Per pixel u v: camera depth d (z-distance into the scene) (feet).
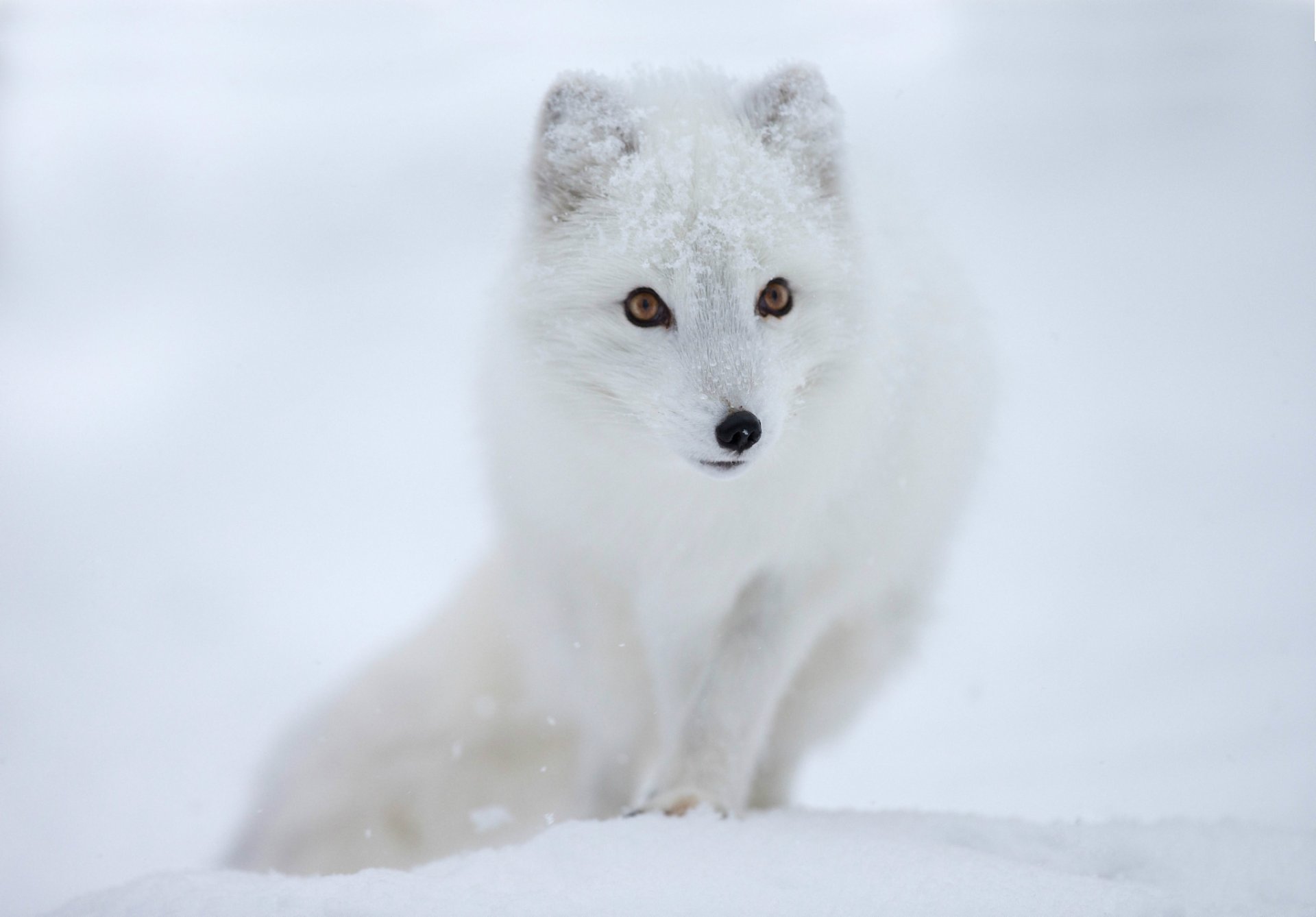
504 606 34.83
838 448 25.84
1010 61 366.84
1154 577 65.05
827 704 30.71
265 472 77.20
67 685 46.91
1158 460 88.94
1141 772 42.42
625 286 24.38
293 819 37.22
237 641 52.08
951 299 29.48
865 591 28.84
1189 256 175.22
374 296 157.58
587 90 25.59
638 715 30.58
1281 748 43.14
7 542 64.95
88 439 86.58
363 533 65.98
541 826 37.76
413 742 37.09
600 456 25.91
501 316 26.48
